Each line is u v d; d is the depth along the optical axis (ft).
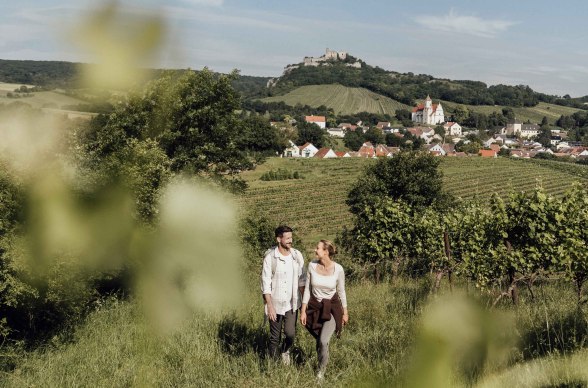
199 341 19.80
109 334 22.41
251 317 24.30
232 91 65.36
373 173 151.12
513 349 9.70
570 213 33.37
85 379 17.88
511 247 34.88
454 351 4.42
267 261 19.85
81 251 5.44
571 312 18.76
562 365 9.03
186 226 7.00
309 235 236.63
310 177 392.06
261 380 16.22
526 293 32.40
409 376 4.31
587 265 30.32
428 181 143.02
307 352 20.43
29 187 5.64
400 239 56.03
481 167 466.29
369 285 37.99
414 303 25.05
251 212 59.77
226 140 66.08
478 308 4.68
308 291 18.69
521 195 35.68
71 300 21.94
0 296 20.02
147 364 8.09
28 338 22.68
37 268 13.57
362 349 18.57
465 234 42.78
